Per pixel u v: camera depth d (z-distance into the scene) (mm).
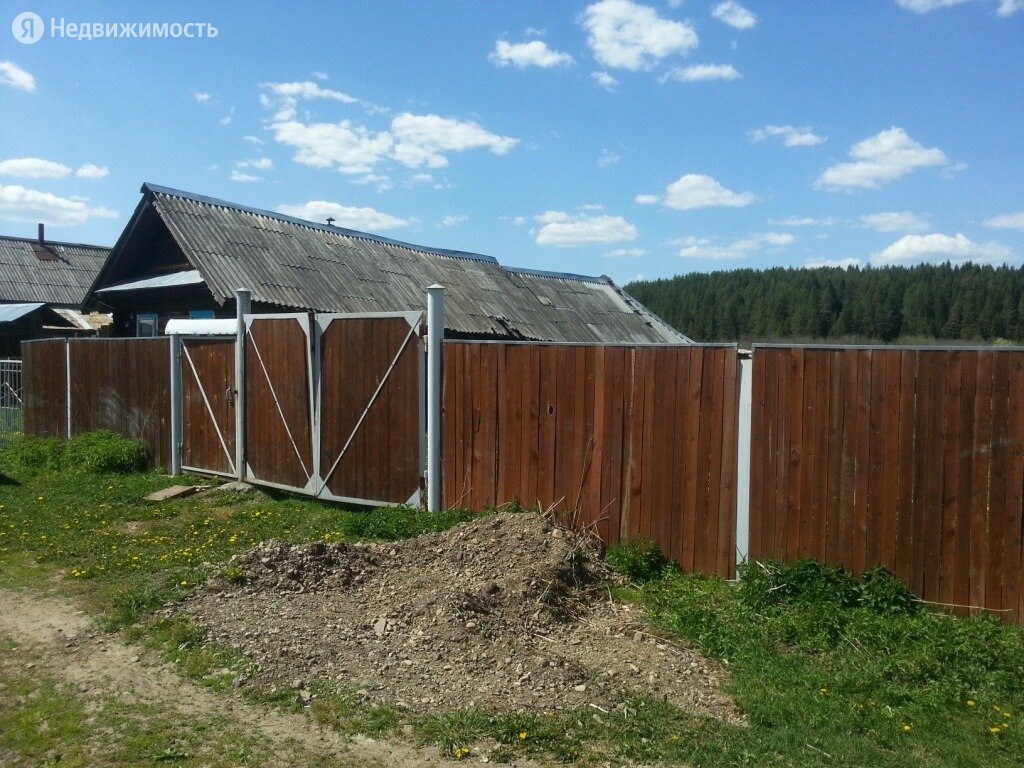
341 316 8680
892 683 4539
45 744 3775
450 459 7957
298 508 8750
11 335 20844
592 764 3617
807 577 5902
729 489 6395
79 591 5977
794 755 3711
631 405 6859
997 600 5469
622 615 5621
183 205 15539
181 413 10828
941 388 5637
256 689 4301
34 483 10273
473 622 4992
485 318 18750
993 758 3787
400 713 4047
